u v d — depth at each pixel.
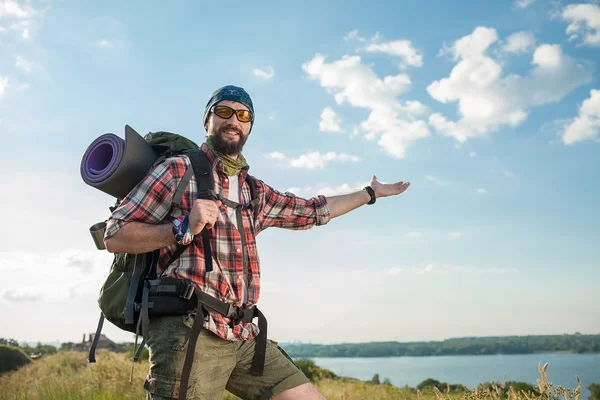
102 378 9.27
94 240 2.58
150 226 2.34
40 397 7.52
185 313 2.33
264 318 2.69
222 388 2.53
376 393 10.75
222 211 2.54
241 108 2.69
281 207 3.08
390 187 3.57
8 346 19.09
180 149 2.68
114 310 2.46
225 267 2.47
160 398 2.29
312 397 2.72
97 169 2.56
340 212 3.35
